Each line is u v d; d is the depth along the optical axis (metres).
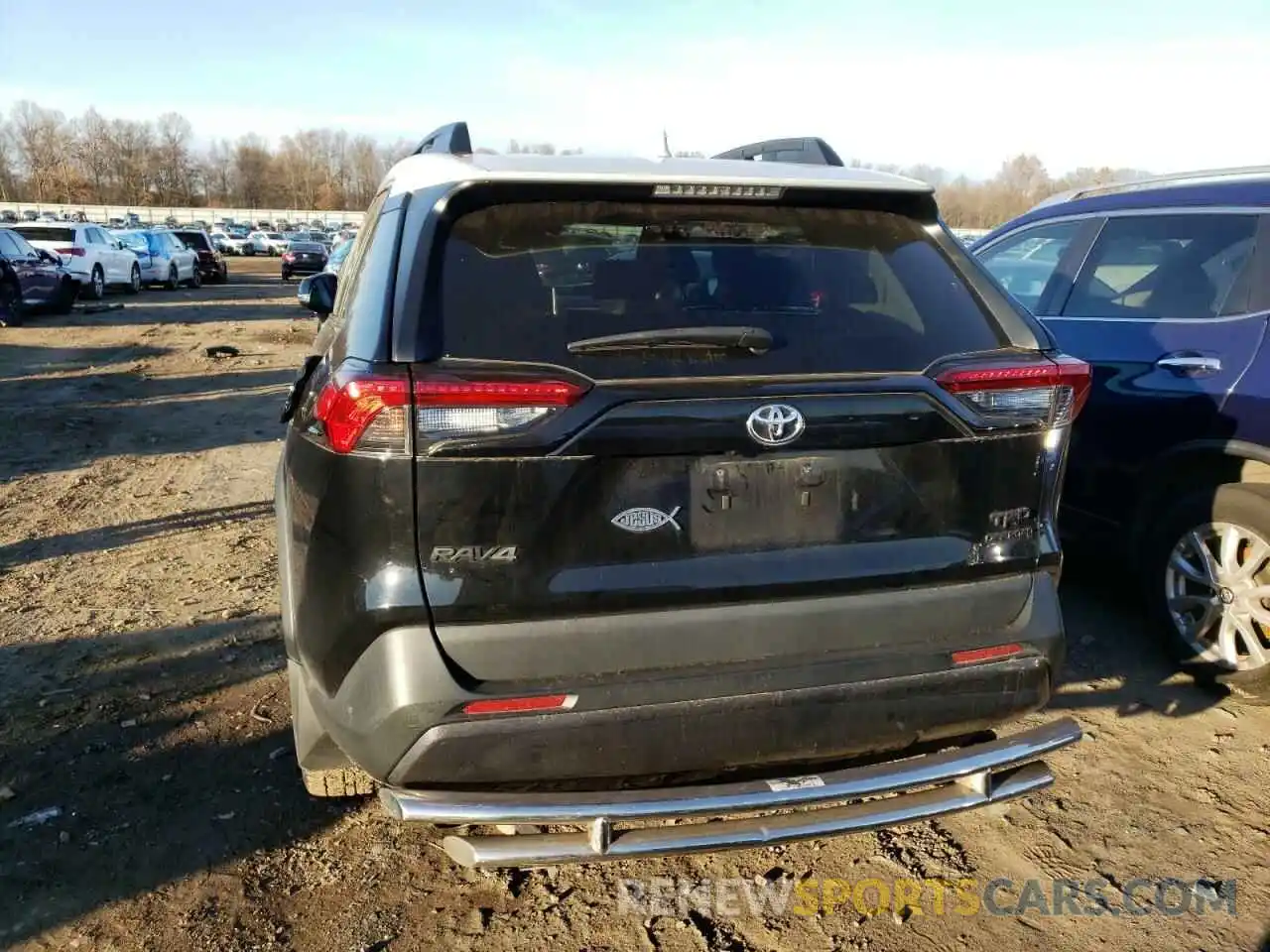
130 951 2.57
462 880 2.87
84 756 3.44
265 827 3.07
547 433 2.18
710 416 2.25
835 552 2.39
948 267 2.75
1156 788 3.33
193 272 30.59
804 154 3.46
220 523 6.14
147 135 110.19
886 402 2.37
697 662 2.31
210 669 4.09
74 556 5.49
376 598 2.19
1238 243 3.99
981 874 2.92
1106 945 2.63
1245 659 3.81
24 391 11.00
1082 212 4.78
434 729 2.17
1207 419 3.87
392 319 2.29
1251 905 2.78
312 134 120.00
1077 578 5.09
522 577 2.21
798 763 2.38
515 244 2.45
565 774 2.23
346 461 2.19
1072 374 2.57
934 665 2.43
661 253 2.53
